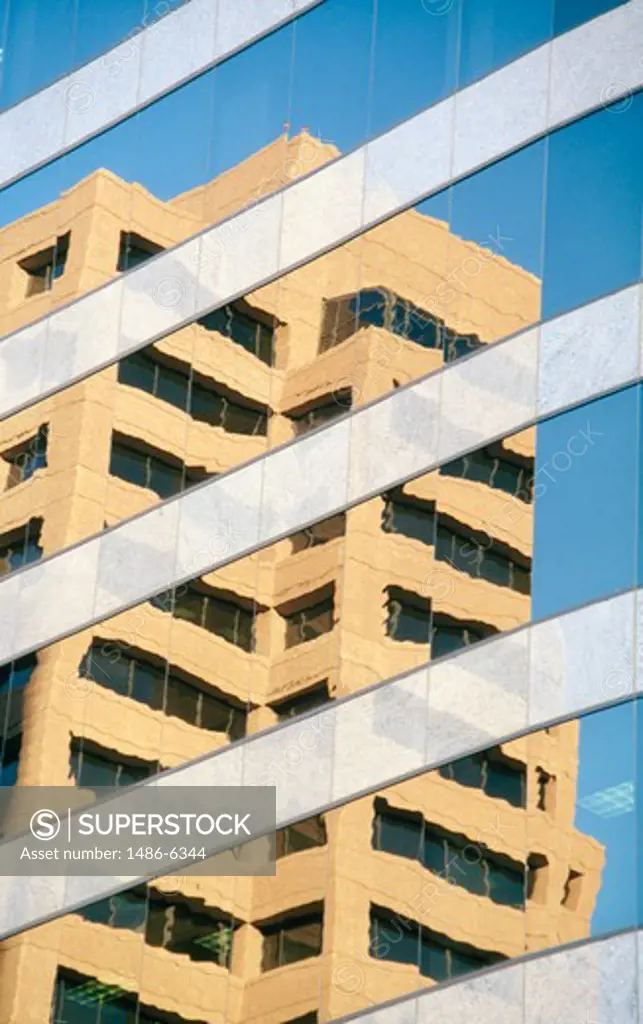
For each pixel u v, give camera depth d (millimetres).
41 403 56906
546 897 44250
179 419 54094
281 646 50188
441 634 47844
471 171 51406
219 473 52875
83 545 54531
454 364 49938
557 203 49812
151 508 53656
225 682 50750
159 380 54875
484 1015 44156
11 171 60188
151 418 54656
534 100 51031
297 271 53438
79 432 55719
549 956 43750
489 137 51406
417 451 49750
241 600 51281
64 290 57688
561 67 50875
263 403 52781
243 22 56938
